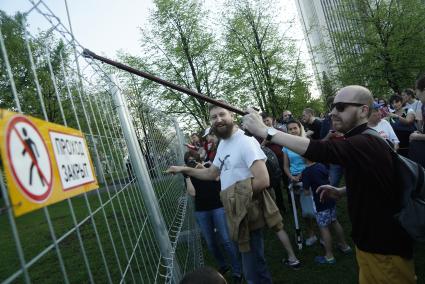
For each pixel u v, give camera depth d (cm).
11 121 81
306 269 400
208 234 409
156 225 211
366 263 194
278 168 438
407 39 1797
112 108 206
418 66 1770
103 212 139
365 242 191
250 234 265
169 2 1716
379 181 178
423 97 351
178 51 1714
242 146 262
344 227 507
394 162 181
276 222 262
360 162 177
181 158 567
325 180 404
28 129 88
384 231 184
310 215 449
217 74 1777
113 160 178
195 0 1759
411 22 1781
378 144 181
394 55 1764
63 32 133
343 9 1952
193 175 300
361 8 1884
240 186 259
